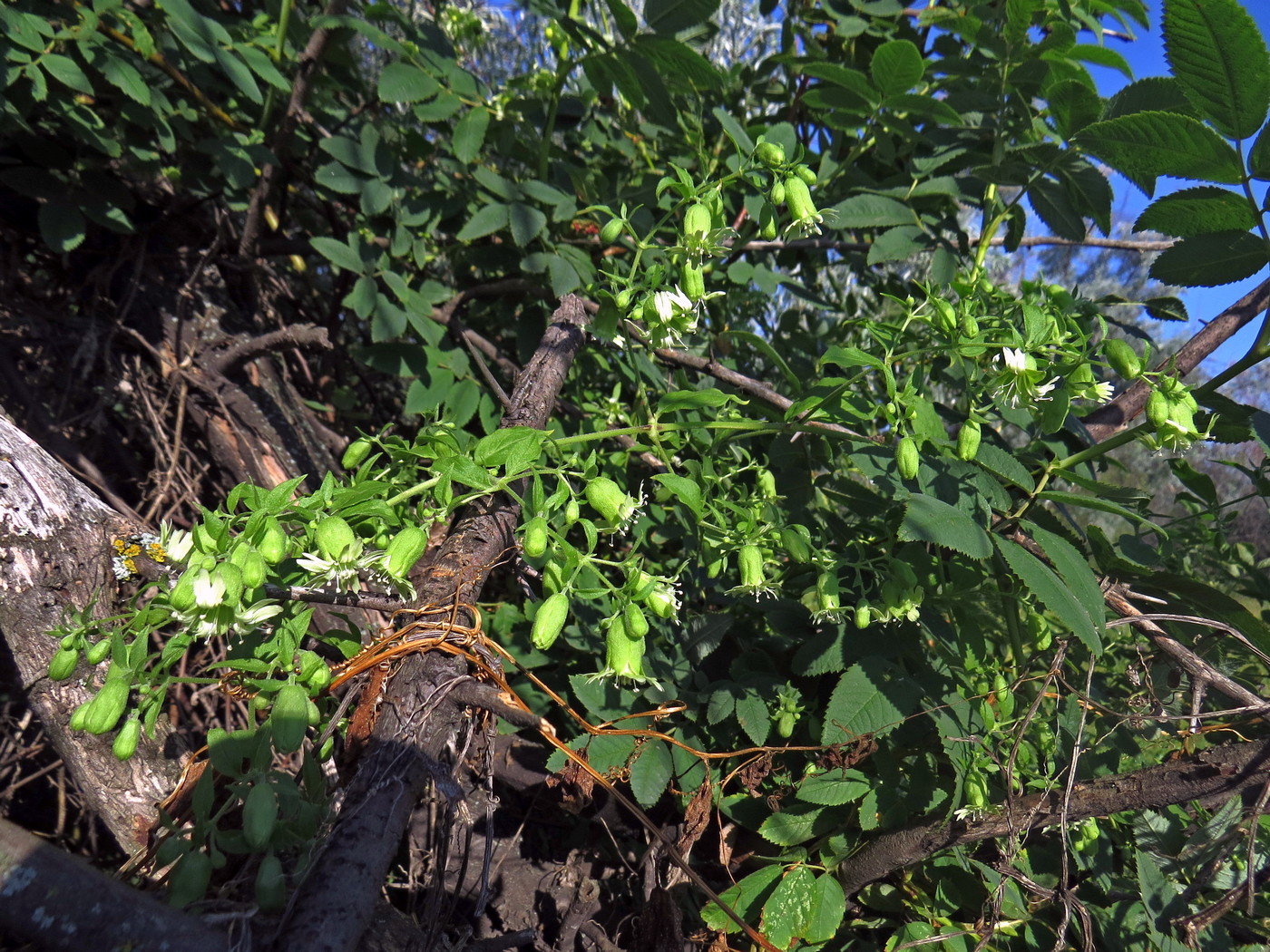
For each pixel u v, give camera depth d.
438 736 1.33
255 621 1.25
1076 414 2.30
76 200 2.49
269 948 1.00
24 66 2.12
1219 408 2.01
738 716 2.04
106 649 1.33
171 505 2.75
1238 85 1.68
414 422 3.60
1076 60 2.52
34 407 2.57
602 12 2.90
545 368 2.07
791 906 1.93
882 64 2.44
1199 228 1.88
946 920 2.05
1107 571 2.10
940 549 2.26
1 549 1.55
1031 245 3.61
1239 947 2.16
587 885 2.36
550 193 2.54
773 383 3.66
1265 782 1.54
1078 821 1.79
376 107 3.20
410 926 1.35
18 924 0.90
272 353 2.76
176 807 1.36
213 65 2.90
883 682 1.94
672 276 1.97
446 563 1.58
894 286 3.69
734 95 3.65
